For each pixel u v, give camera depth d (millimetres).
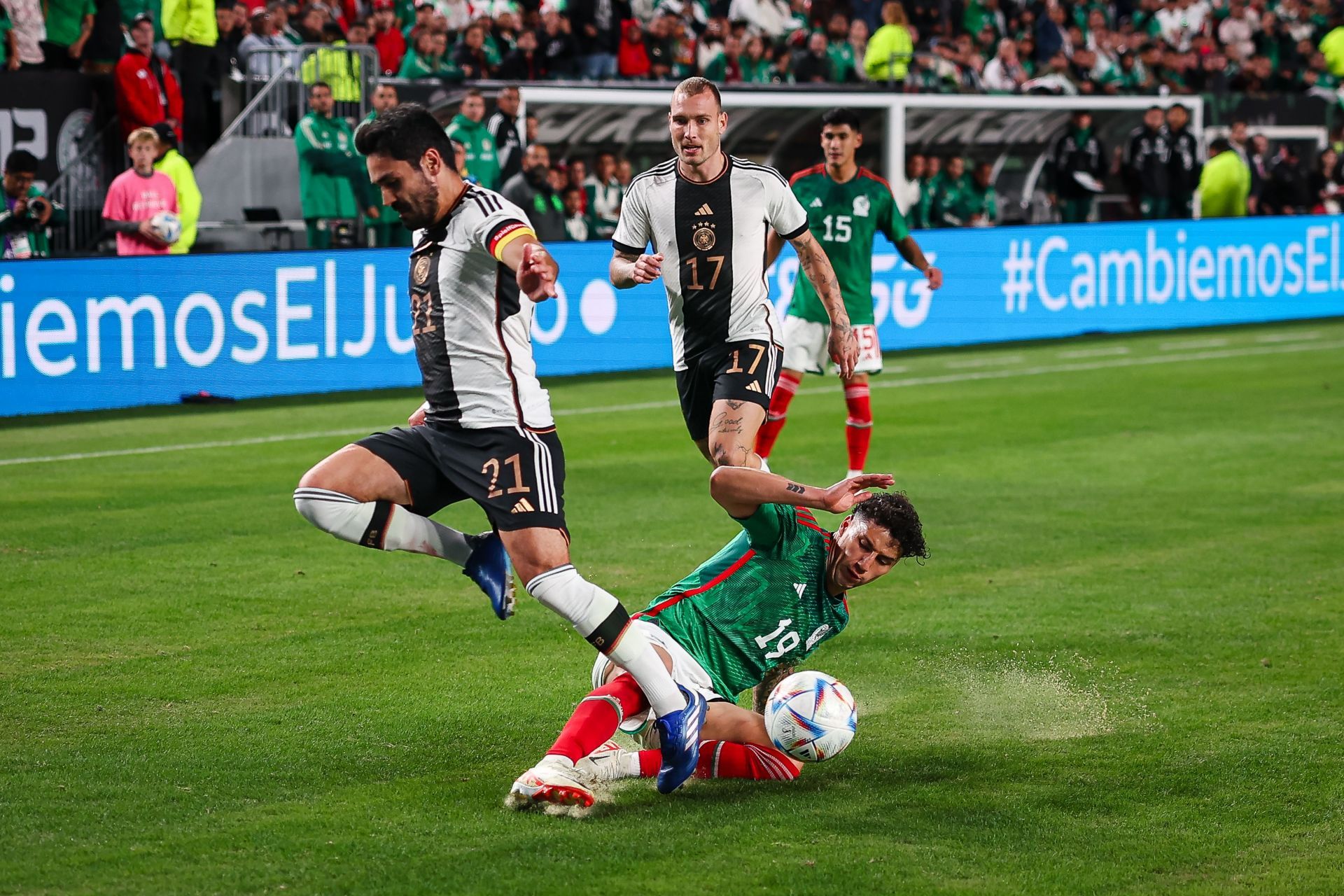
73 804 13484
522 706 16578
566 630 19797
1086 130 59281
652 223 20281
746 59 58000
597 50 56031
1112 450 33531
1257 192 65625
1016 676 17719
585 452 33344
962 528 25844
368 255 43156
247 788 13984
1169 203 60219
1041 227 55594
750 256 20141
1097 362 49438
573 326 47125
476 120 46719
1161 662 18297
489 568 14414
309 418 38125
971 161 59062
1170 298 59344
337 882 11844
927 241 52875
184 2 47031
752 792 14055
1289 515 26891
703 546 24453
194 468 31297
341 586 21922
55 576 22250
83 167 45344
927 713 16375
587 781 14188
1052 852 12586
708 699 14320
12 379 37469
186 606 20688
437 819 13234
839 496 13445
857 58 60906
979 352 52156
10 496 28203
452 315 13734
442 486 14383
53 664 17984
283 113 47875
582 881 11914
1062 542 24844
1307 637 19344
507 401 13875
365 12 54875
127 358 39281
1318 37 76562
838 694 14227
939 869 12219
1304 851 12641
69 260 38031
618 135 53312
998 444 34281
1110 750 15156
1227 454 33000
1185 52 72438
